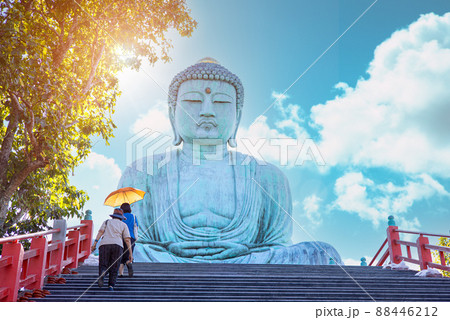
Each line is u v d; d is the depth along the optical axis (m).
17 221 12.34
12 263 6.57
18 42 9.22
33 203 12.12
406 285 7.94
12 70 8.78
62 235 8.65
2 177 10.44
